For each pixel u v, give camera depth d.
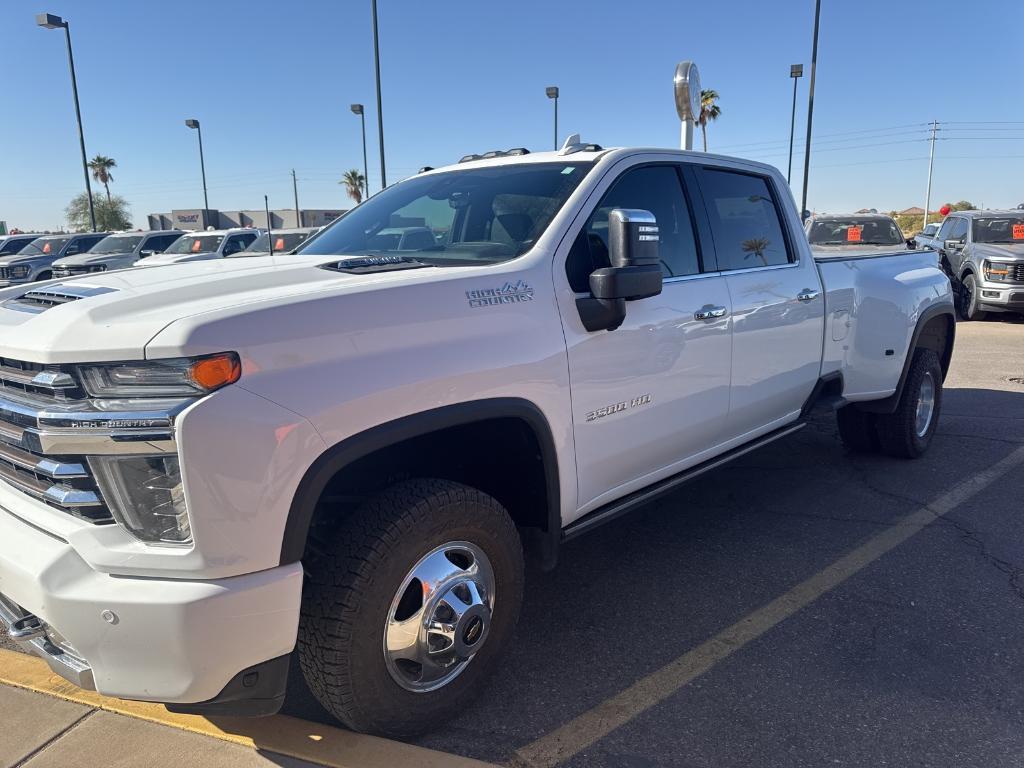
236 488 2.00
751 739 2.60
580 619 3.45
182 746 2.55
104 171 63.78
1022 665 3.01
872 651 3.13
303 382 2.12
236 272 2.65
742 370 3.88
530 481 2.97
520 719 2.73
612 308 2.96
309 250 3.66
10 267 20.61
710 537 4.35
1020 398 7.69
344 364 2.22
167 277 2.63
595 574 3.91
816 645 3.19
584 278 3.07
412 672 2.57
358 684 2.37
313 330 2.17
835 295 4.62
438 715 2.62
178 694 2.05
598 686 2.93
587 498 3.17
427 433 2.65
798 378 4.37
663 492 3.60
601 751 2.55
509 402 2.65
